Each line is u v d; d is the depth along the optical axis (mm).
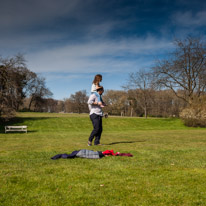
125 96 76375
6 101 31453
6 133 21047
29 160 4883
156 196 2797
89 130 27422
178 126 32312
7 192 2928
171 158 5113
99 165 4344
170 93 60719
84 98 88312
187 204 2580
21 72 34500
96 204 2561
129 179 3453
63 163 4539
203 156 5410
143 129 28875
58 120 35719
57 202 2623
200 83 32594
